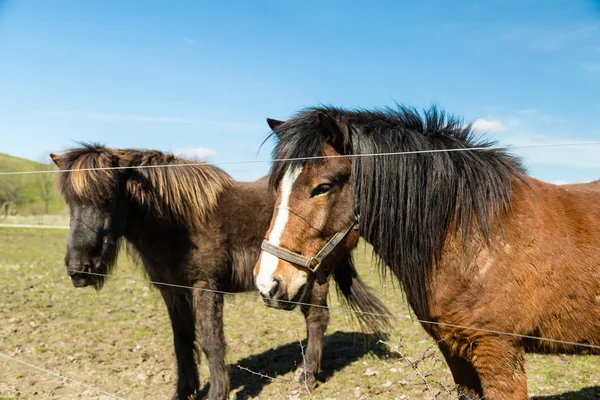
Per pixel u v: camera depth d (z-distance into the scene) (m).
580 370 4.59
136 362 5.42
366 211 2.54
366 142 2.54
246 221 4.43
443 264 2.47
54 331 6.54
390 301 7.78
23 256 13.71
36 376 4.96
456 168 2.50
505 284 2.33
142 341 6.20
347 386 4.61
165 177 4.06
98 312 7.64
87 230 3.82
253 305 7.93
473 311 2.38
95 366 5.28
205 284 4.19
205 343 4.09
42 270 11.37
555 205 2.46
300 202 2.46
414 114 2.76
